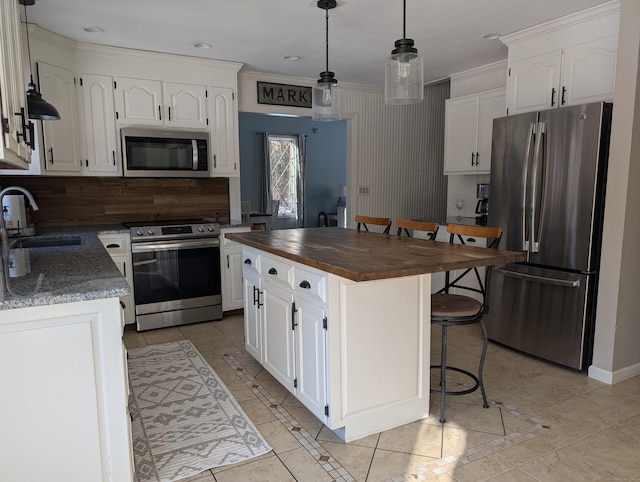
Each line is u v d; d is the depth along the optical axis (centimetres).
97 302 159
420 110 587
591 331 303
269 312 283
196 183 468
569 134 298
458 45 392
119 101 397
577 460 208
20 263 211
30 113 250
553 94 345
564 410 255
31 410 155
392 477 197
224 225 430
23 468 157
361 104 546
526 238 326
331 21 330
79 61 378
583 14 317
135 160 400
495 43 388
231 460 210
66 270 193
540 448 218
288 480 196
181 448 220
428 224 311
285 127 846
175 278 409
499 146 346
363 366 223
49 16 315
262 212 837
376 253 231
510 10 314
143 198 445
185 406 262
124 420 169
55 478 162
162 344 366
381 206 575
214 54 412
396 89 243
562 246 307
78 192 416
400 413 238
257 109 483
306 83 508
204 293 423
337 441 225
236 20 327
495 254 225
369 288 220
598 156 285
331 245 264
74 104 376
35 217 401
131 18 321
